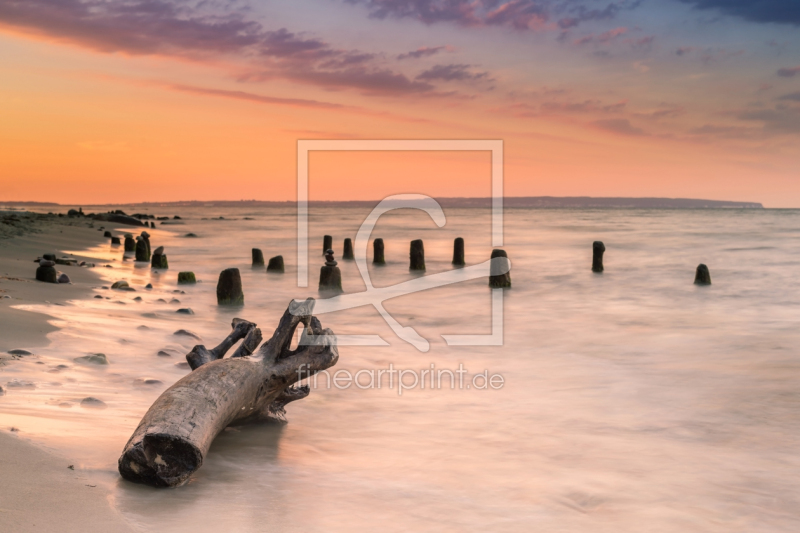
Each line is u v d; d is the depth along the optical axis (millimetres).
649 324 11953
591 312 13688
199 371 4531
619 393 6973
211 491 3916
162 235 44812
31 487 3432
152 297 13594
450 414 6105
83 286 13742
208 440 4016
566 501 4078
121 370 6723
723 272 21766
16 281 12516
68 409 5070
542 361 8688
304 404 6301
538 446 5188
